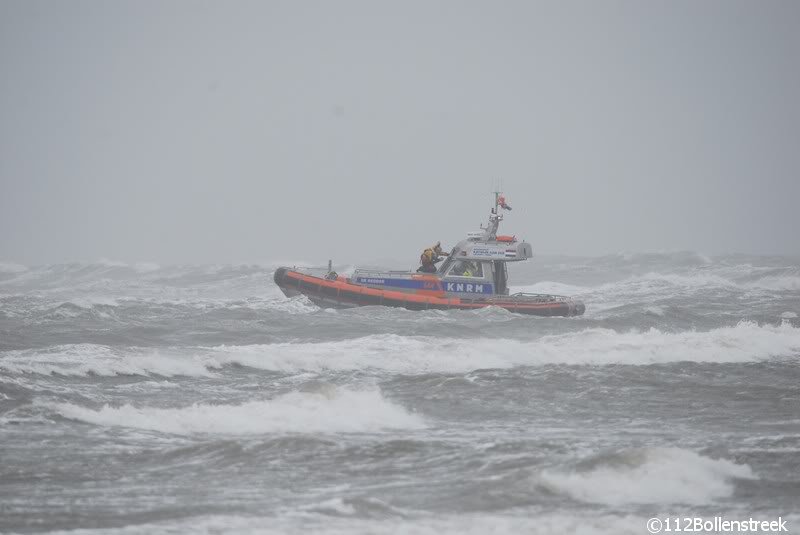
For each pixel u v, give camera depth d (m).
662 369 82.75
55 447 53.66
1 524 40.50
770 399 73.06
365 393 69.12
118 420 60.22
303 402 65.44
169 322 112.44
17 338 96.19
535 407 69.50
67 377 74.06
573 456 52.75
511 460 52.03
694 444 57.22
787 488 47.84
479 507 43.81
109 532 39.59
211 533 39.62
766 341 95.31
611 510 43.75
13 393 66.00
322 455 52.94
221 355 82.88
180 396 69.75
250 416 62.06
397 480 48.38
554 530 40.50
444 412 67.50
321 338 103.56
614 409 69.38
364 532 39.84
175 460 51.78
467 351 87.81
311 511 42.78
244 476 48.97
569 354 88.69
